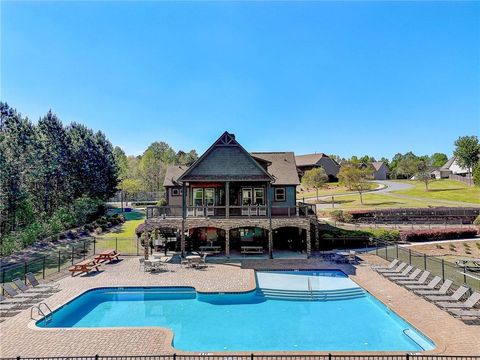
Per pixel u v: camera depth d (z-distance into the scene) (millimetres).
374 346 12438
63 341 11969
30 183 40312
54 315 15086
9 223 33781
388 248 28703
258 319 15211
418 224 37812
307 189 76250
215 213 28672
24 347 11508
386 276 20000
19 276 21484
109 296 18484
